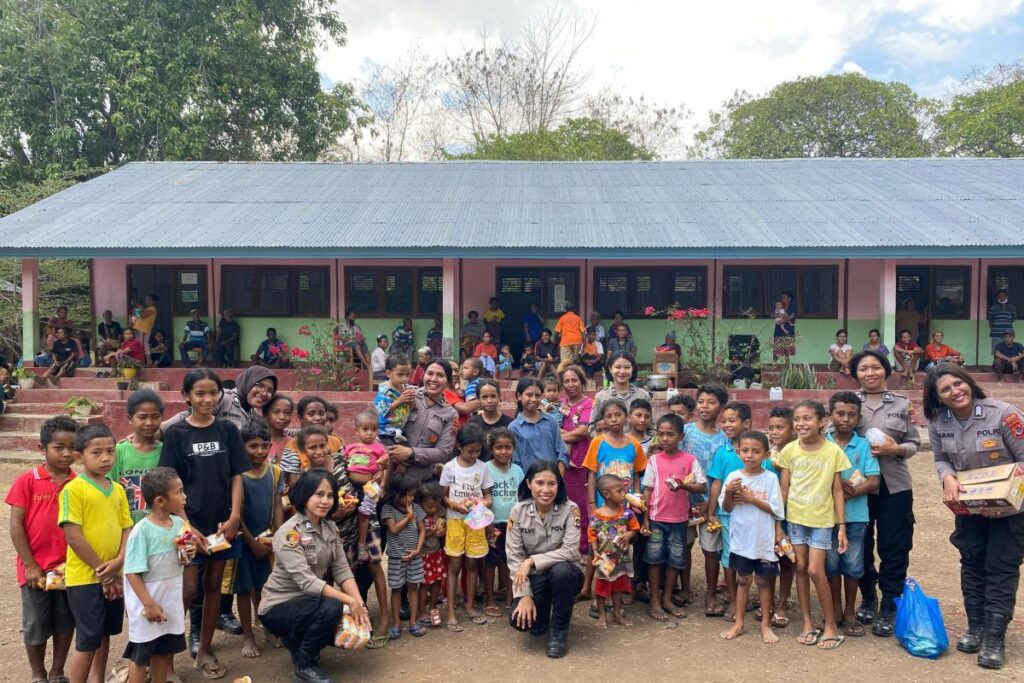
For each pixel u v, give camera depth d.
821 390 13.80
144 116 22.36
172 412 13.86
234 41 23.92
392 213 15.73
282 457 5.62
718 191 17.09
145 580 4.48
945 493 5.32
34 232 14.48
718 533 6.03
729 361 14.53
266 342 16.56
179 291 17.19
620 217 15.44
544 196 16.91
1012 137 27.97
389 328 17.27
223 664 5.33
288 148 27.61
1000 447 5.23
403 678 5.11
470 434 5.93
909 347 15.16
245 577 5.39
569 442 6.64
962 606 6.26
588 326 16.05
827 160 19.59
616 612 6.00
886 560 5.69
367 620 4.94
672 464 6.06
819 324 16.72
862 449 5.61
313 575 4.97
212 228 14.78
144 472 5.11
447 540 5.94
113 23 22.53
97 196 16.70
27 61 21.59
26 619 4.79
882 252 13.78
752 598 6.48
